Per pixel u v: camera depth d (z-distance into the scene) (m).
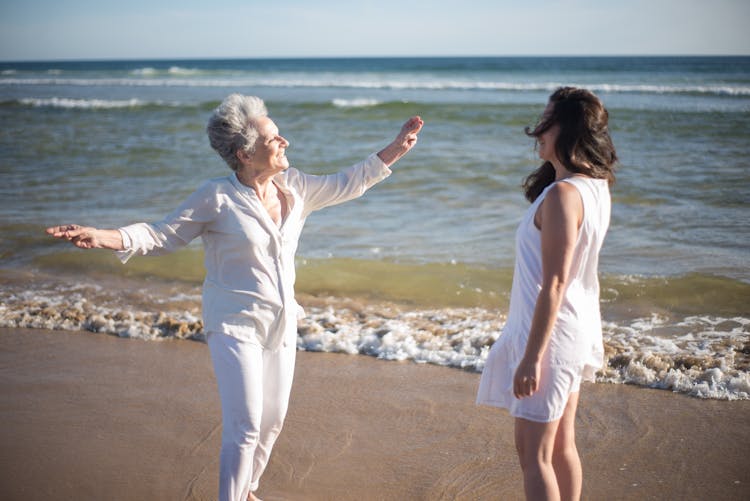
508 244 7.07
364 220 8.30
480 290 5.75
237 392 2.43
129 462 3.26
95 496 2.97
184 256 6.97
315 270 6.36
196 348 4.78
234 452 2.42
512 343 2.21
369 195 9.67
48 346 4.82
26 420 3.71
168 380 4.23
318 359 4.55
